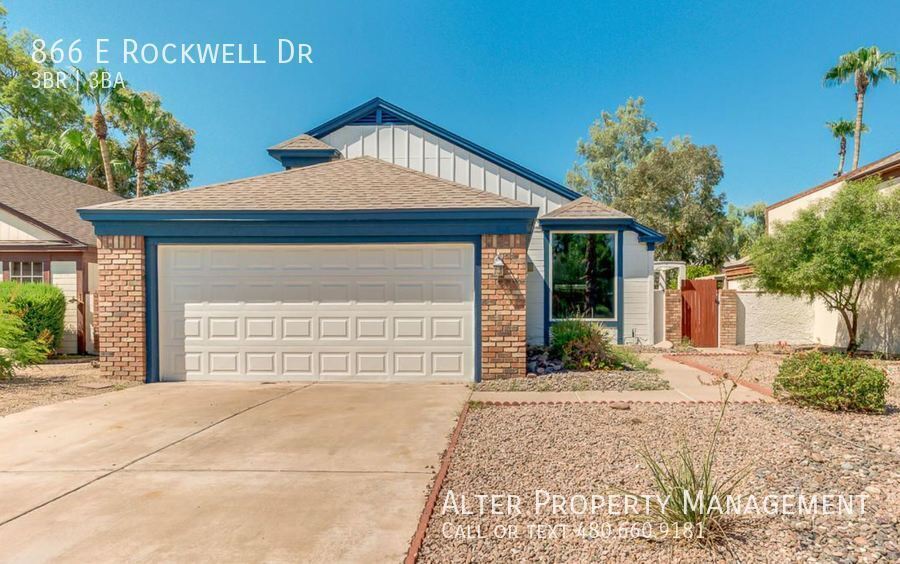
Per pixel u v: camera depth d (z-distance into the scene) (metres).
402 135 14.30
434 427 5.82
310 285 8.76
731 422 5.81
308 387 8.23
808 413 6.21
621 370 9.34
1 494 3.99
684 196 31.27
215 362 8.76
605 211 13.79
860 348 13.05
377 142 14.35
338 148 14.40
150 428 5.83
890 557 2.92
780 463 4.41
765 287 12.52
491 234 8.44
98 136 23.73
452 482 4.16
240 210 8.41
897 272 10.70
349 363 8.71
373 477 4.32
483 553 3.07
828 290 11.85
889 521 3.34
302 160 14.09
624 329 13.99
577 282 13.99
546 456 4.74
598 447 4.97
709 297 14.84
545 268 13.91
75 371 10.12
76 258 13.24
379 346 8.69
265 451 5.01
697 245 31.47
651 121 40.22
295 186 9.30
